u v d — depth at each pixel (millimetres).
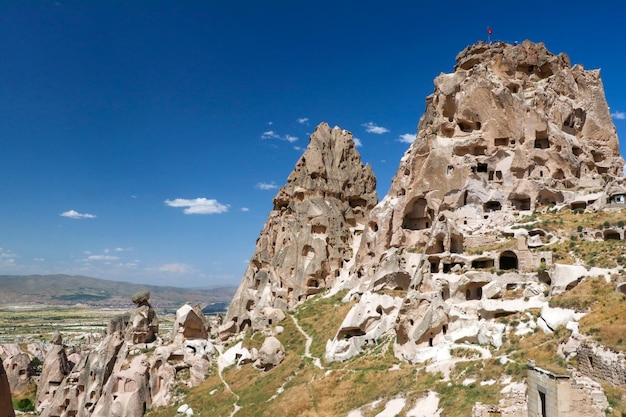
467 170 95125
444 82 104688
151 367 99812
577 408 37438
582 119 104938
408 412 55469
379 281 90688
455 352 64875
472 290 77812
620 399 39344
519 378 50625
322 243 126438
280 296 123625
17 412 120938
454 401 51969
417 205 101375
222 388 92312
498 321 66812
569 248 76812
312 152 140250
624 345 45375
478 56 108438
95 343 156375
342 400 66438
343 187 141000
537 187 92375
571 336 53688
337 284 119062
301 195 136000
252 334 110312
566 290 67312
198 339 108812
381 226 104875
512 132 97125
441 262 81500
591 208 86188
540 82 105000
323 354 86438
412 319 71562
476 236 86062
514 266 81562
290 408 69750
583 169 96500
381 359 73125
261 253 135375
